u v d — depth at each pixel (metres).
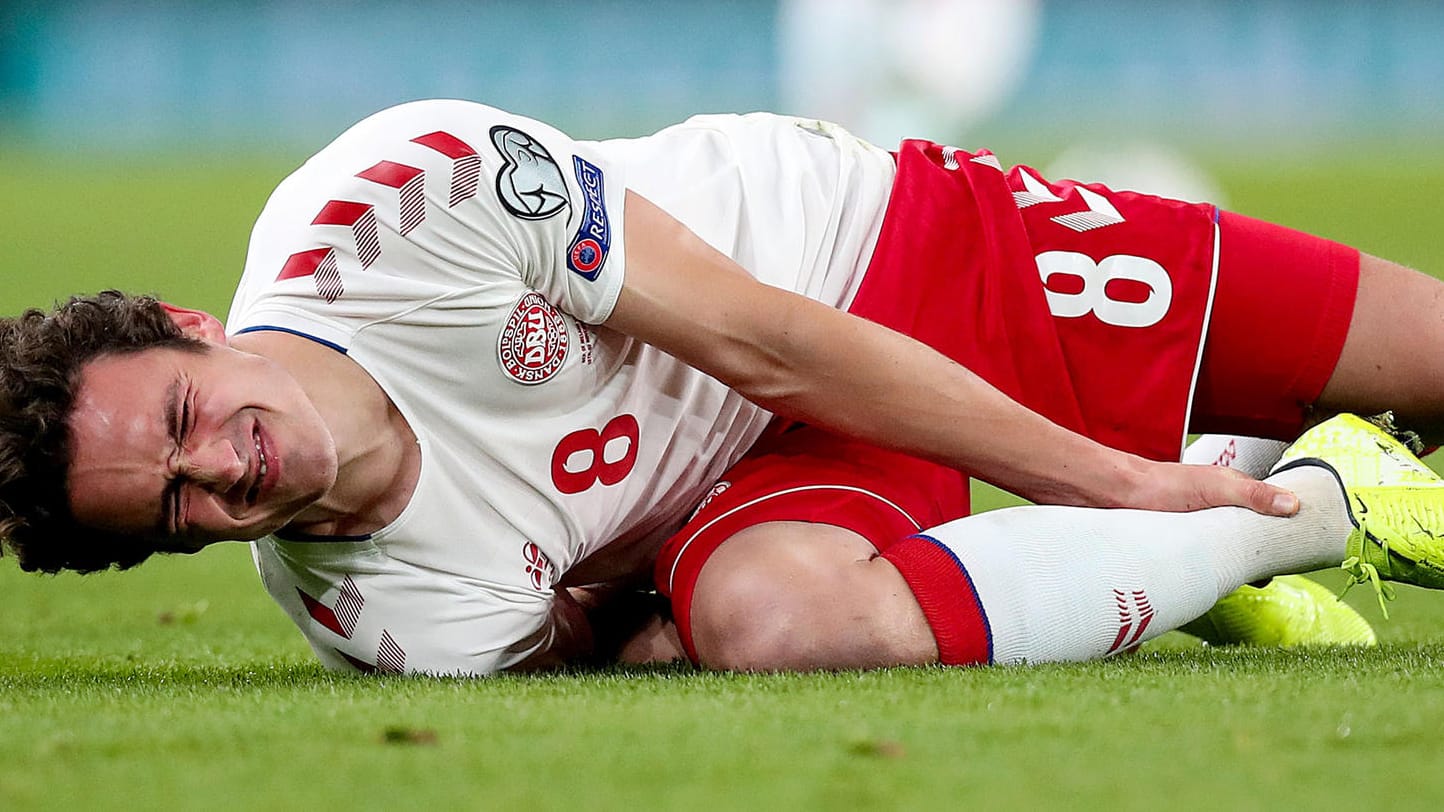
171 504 6.64
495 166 7.34
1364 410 8.91
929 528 8.00
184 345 6.73
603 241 7.49
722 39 77.12
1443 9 75.69
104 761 5.46
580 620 8.50
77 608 12.76
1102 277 8.65
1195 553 7.68
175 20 79.12
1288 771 5.09
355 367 7.14
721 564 7.59
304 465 6.70
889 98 44.31
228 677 7.92
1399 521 7.88
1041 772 5.10
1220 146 70.19
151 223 47.84
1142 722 5.79
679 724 5.86
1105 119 76.25
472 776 5.14
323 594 7.60
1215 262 8.69
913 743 5.50
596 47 78.12
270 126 79.44
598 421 7.81
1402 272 8.83
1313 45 76.88
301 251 7.24
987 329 8.59
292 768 5.29
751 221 8.59
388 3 79.12
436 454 7.35
